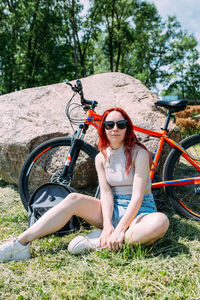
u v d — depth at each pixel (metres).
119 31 22.41
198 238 2.35
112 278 1.74
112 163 2.21
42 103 4.04
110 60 24.08
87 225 2.56
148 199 2.19
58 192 2.52
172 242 2.23
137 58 26.19
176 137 3.54
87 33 22.11
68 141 2.94
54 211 2.03
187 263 1.91
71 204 2.07
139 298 1.56
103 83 4.41
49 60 18.30
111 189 2.27
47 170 3.23
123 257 1.95
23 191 2.88
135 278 1.74
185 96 37.78
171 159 2.93
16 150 3.38
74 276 1.77
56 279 1.75
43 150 2.96
